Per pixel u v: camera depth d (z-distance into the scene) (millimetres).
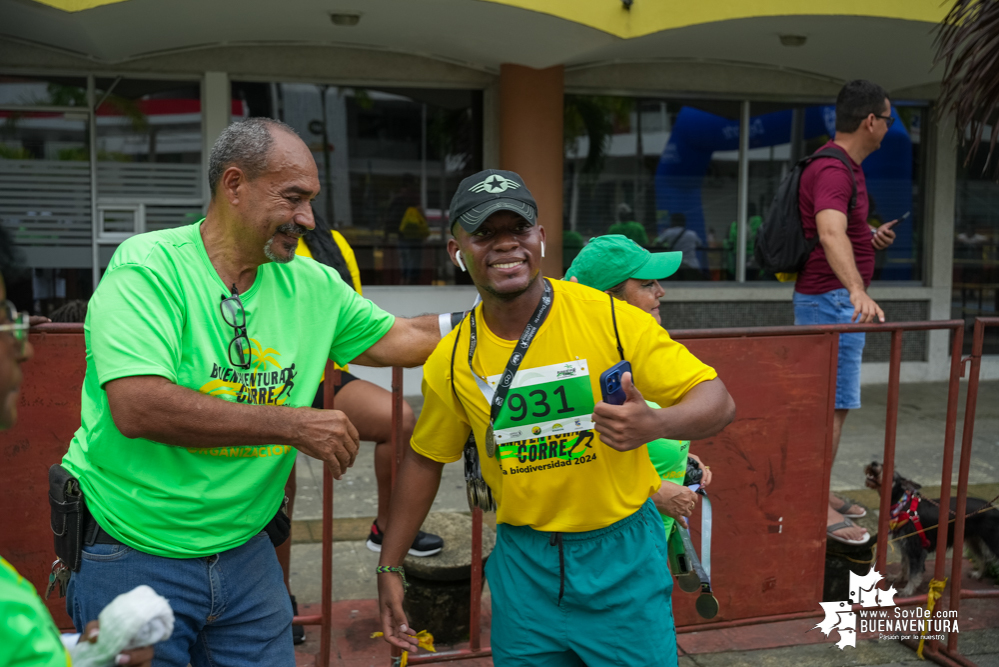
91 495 1931
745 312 8391
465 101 7750
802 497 3389
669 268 2557
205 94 7203
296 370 2062
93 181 7141
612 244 2570
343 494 5379
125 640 1283
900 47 7117
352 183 7645
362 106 7570
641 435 1751
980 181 8797
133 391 1776
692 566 2547
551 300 1948
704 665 3271
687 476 2775
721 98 8180
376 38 6949
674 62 7898
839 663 3303
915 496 3730
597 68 7832
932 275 8750
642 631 2004
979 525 3836
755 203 8398
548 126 7316
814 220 4105
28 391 2824
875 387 8570
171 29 6383
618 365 1823
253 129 1897
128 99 7148
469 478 2178
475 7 6031
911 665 3312
